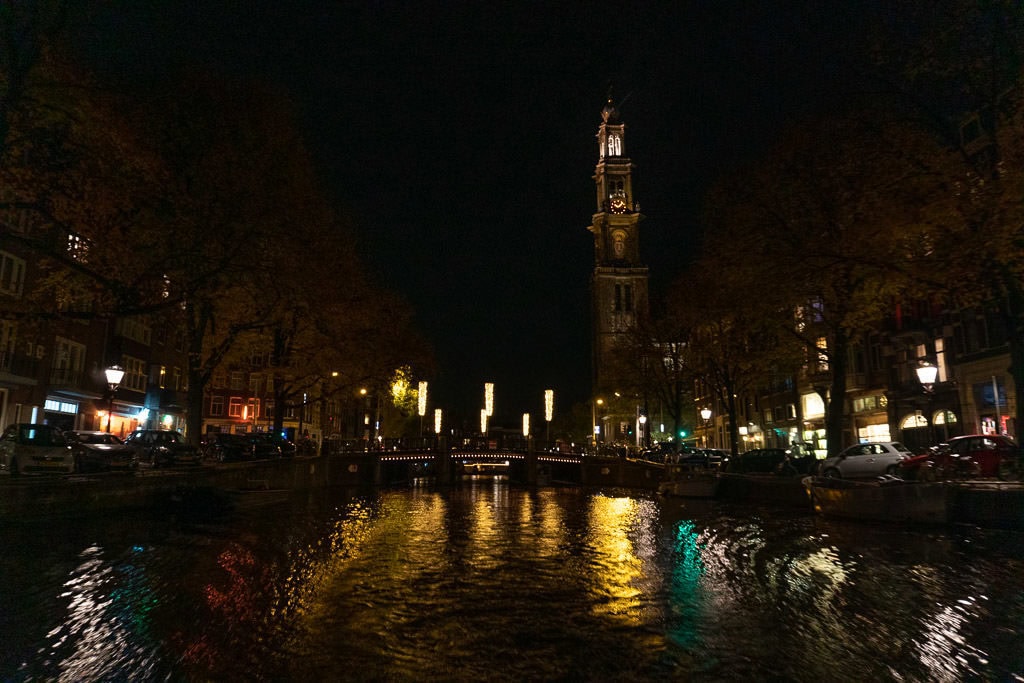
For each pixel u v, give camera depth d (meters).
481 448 59.03
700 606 10.48
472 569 13.73
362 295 37.78
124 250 20.19
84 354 40.91
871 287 22.67
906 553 14.59
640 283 106.56
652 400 62.66
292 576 12.62
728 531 19.56
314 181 27.97
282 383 40.38
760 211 22.20
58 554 13.97
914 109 19.56
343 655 8.11
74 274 20.91
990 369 33.00
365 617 9.82
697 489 33.41
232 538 17.33
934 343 37.53
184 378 56.62
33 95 16.86
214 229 21.47
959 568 12.86
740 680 7.36
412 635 8.95
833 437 25.67
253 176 22.69
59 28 16.97
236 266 22.75
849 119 20.66
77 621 9.22
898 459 24.98
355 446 54.75
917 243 18.05
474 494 41.34
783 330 28.22
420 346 46.50
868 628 9.12
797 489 26.08
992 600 10.46
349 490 43.03
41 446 23.50
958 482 19.81
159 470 26.36
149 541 16.11
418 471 70.62
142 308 20.31
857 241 18.45
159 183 20.61
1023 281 18.20
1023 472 18.09
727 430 70.56
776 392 57.00
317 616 9.82
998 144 17.75
